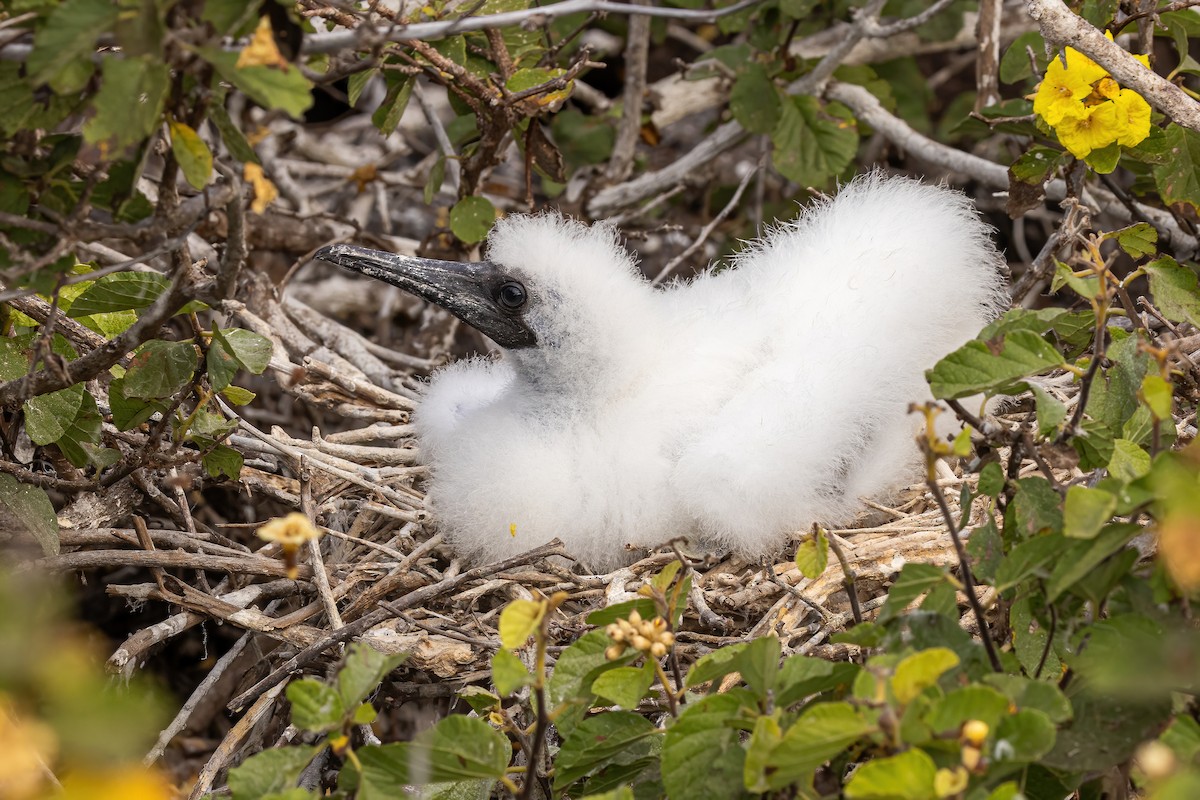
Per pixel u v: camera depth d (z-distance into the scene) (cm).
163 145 798
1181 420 849
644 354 980
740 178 1522
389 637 827
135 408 877
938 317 940
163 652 1074
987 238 1000
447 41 1041
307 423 1270
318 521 966
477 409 1019
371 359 1212
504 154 1152
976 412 942
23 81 625
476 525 936
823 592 834
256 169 654
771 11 1246
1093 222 1273
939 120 1567
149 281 839
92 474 950
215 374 854
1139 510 599
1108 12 977
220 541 958
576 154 1396
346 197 1569
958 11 1353
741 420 899
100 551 852
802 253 1002
